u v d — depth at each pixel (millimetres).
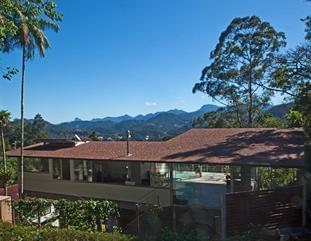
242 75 37500
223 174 20078
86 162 22547
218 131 22656
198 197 17719
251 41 36594
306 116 15000
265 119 33688
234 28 37188
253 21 36406
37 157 23641
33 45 25656
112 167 22875
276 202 11234
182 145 20344
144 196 19594
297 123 22766
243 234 9672
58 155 22766
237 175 18828
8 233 9062
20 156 24797
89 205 15914
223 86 38281
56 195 23516
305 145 14586
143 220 14117
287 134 19266
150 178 20094
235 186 17406
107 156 20500
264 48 36344
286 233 10867
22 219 16141
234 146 18172
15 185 28406
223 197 10656
